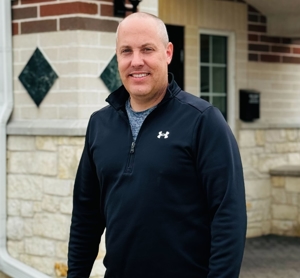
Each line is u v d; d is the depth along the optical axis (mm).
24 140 5387
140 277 2492
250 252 6668
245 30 7359
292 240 7234
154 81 2525
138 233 2471
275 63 7613
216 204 2400
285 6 7184
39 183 5305
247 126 7324
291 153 7770
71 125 5004
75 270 2887
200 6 6984
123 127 2617
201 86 7141
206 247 2471
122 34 2543
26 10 5320
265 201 7520
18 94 5438
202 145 2428
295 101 7812
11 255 5570
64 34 5047
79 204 2879
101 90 5086
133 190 2480
